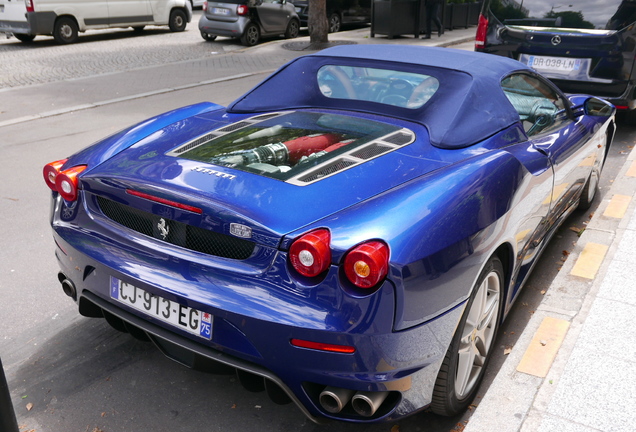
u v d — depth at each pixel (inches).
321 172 98.3
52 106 347.9
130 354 123.1
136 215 99.8
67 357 121.9
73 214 108.7
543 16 265.4
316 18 582.6
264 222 85.9
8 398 76.8
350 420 89.1
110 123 312.0
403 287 81.9
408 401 89.4
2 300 143.4
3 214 195.3
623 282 139.7
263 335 84.7
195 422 104.3
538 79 145.9
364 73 131.6
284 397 94.1
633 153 239.5
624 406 100.4
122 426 103.0
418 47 145.1
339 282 82.0
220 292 87.8
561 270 147.9
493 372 119.3
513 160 108.1
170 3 691.4
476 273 94.2
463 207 92.6
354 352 82.5
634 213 179.2
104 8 622.8
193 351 91.2
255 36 614.2
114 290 100.0
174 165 103.1
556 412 99.2
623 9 248.1
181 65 485.7
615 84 254.7
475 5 781.3
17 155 259.3
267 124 121.2
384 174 99.0
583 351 114.7
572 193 157.2
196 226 91.5
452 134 111.6
